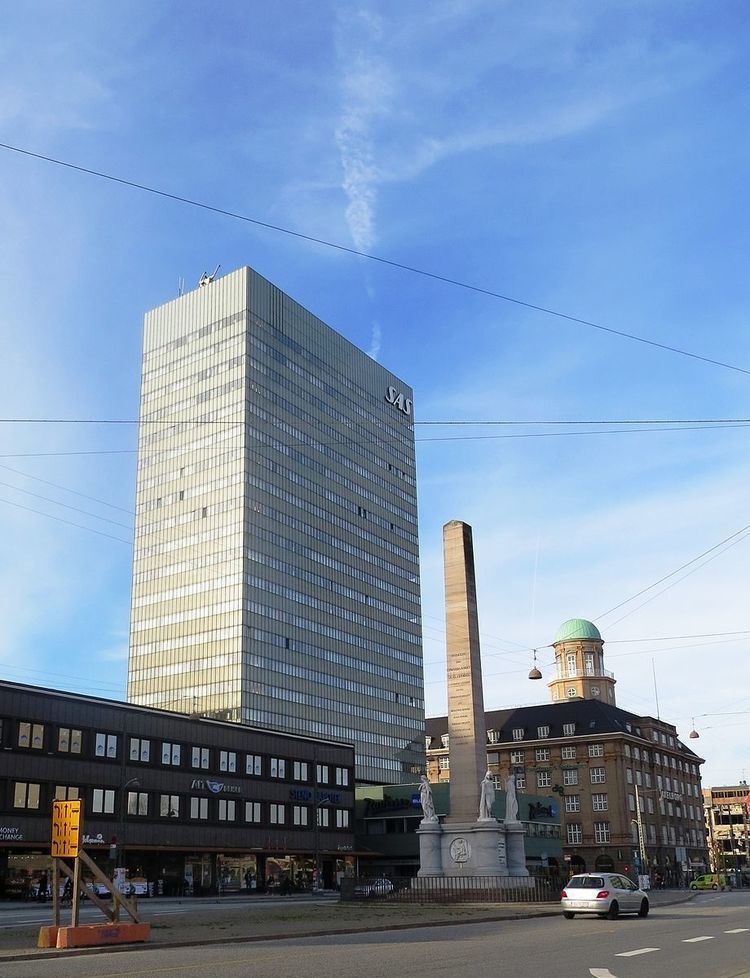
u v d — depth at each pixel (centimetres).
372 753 16725
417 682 18575
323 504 16750
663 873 12688
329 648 16175
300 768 10056
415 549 19400
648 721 13850
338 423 17600
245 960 1886
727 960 1878
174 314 16725
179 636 15000
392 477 19038
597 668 15900
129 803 7900
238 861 9044
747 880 11000
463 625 5384
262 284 16288
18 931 2847
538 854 10556
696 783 15188
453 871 4978
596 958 1911
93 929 2331
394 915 3609
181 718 8631
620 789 12381
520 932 2695
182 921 3291
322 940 2541
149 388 16662
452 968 1719
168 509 15762
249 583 14625
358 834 11206
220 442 15438
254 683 14350
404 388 19962
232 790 9025
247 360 15525
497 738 13512
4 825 6775
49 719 7325
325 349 17638
